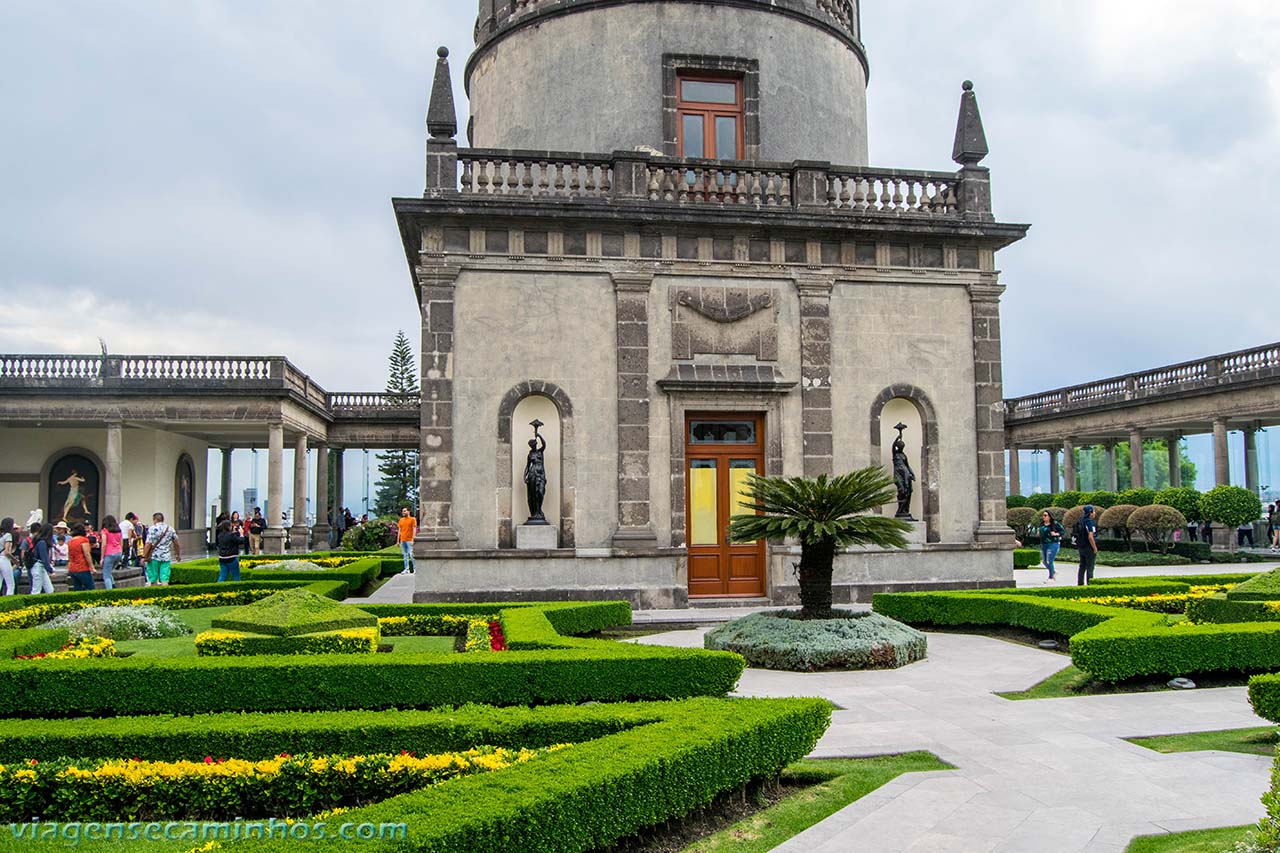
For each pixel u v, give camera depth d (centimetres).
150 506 4050
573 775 618
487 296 1988
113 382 3519
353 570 2470
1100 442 5178
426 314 1962
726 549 2083
